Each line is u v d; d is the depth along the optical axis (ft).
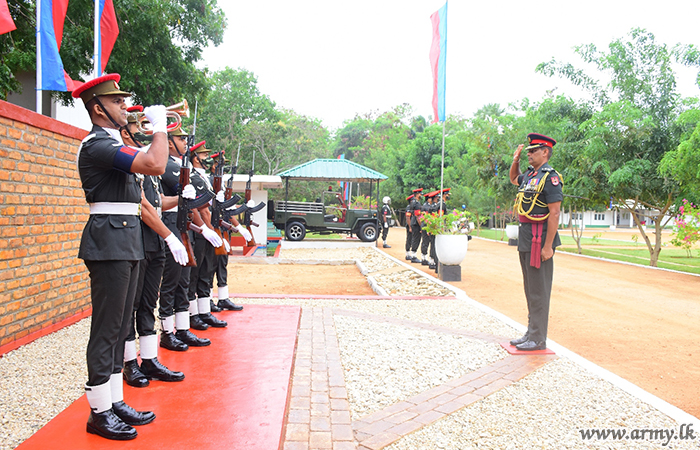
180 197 12.56
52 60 23.04
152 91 49.11
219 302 20.77
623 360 17.04
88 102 9.28
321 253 58.34
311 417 11.01
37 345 15.85
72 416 9.98
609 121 45.68
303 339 17.62
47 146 17.24
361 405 12.15
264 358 13.91
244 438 9.02
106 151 8.86
